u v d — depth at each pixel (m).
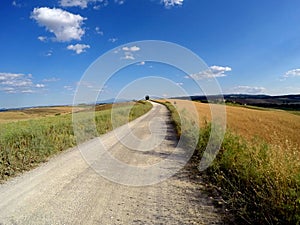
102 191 6.97
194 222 5.17
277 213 4.77
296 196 4.66
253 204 5.46
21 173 8.76
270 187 5.21
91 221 5.23
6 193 6.80
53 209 5.77
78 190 7.02
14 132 13.42
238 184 6.56
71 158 11.15
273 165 5.86
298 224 4.34
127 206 5.97
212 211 5.65
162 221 5.24
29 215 5.47
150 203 6.16
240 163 7.32
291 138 15.13
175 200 6.33
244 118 30.34
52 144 12.74
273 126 23.05
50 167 9.56
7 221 5.21
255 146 7.92
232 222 5.12
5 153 10.12
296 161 5.76
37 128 15.07
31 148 11.40
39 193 6.78
